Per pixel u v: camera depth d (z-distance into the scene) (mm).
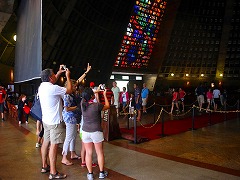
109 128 7562
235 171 4754
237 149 6566
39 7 7129
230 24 35062
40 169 4824
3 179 4297
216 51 37062
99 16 22438
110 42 25594
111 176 4453
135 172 4676
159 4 29844
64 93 4211
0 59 17531
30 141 7277
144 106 13711
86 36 22344
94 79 25719
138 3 27297
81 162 5289
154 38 32406
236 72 37406
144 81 34750
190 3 31625
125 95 13992
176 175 4508
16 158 5559
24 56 9805
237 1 33844
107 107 4309
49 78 4227
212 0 32688
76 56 22297
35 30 7645
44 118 4227
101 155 4297
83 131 4219
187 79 36844
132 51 30484
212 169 4863
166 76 34906
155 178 4355
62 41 19984
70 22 19453
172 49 33719
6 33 16234
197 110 17062
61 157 5699
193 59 36375
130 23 28125
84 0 19484
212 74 37625
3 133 8547
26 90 20125
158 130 9500
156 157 5727
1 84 17188
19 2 12180
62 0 17312
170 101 17516
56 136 4215
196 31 34531
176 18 31594
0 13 10891
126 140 7621
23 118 12344
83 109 4211
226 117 13750
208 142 7430
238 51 36875
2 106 11789
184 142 7418
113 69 28984
